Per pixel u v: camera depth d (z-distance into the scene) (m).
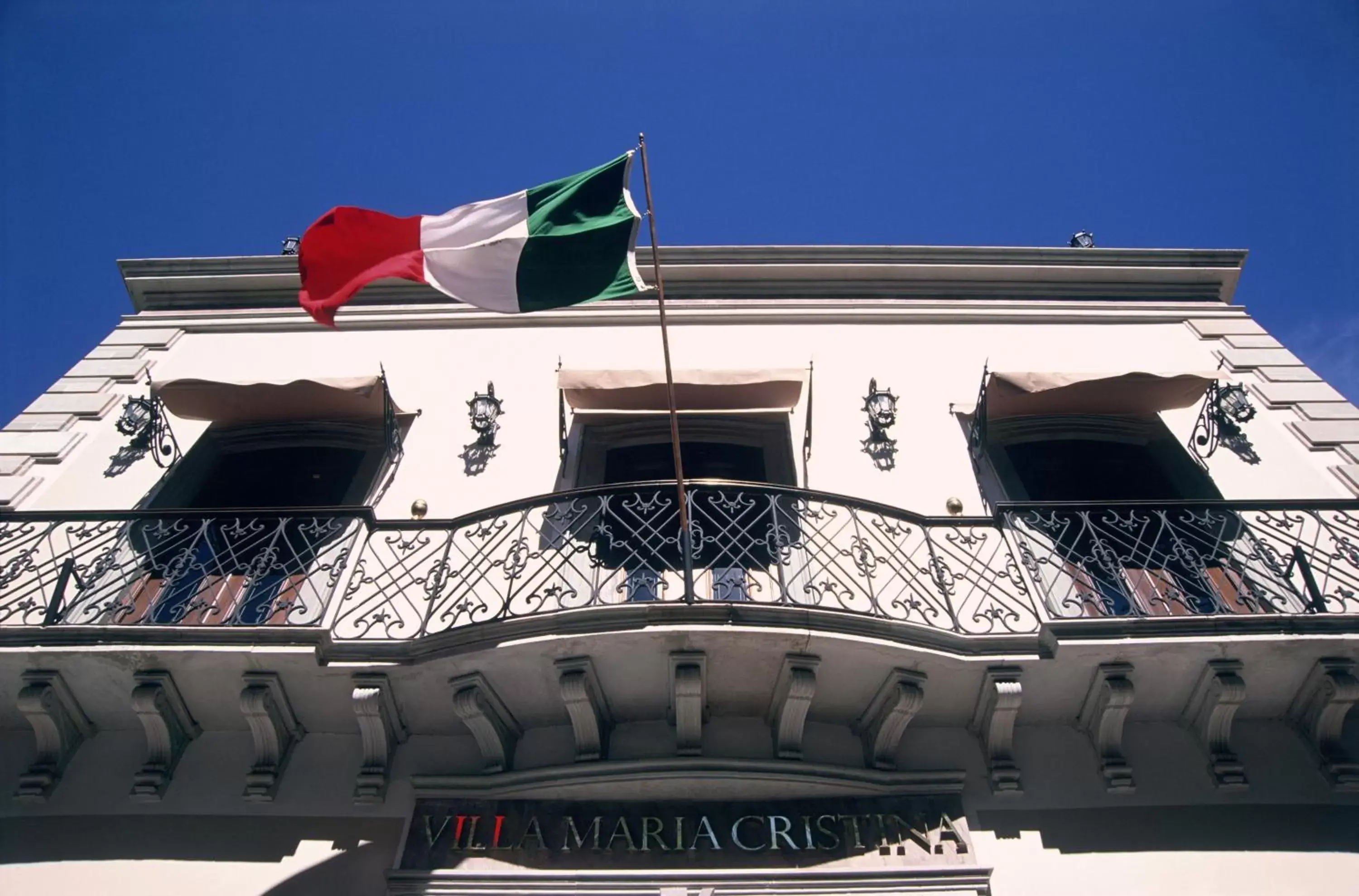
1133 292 11.09
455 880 5.57
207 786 6.12
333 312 7.46
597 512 6.70
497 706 6.21
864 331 10.27
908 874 5.57
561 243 7.65
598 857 5.68
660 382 8.48
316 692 6.19
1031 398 8.66
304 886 5.60
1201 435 8.95
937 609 6.62
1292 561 6.68
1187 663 6.15
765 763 5.93
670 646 5.84
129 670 6.08
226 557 7.45
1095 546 7.00
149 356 10.05
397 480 8.48
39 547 7.20
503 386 9.52
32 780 6.04
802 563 7.18
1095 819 5.93
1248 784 6.09
